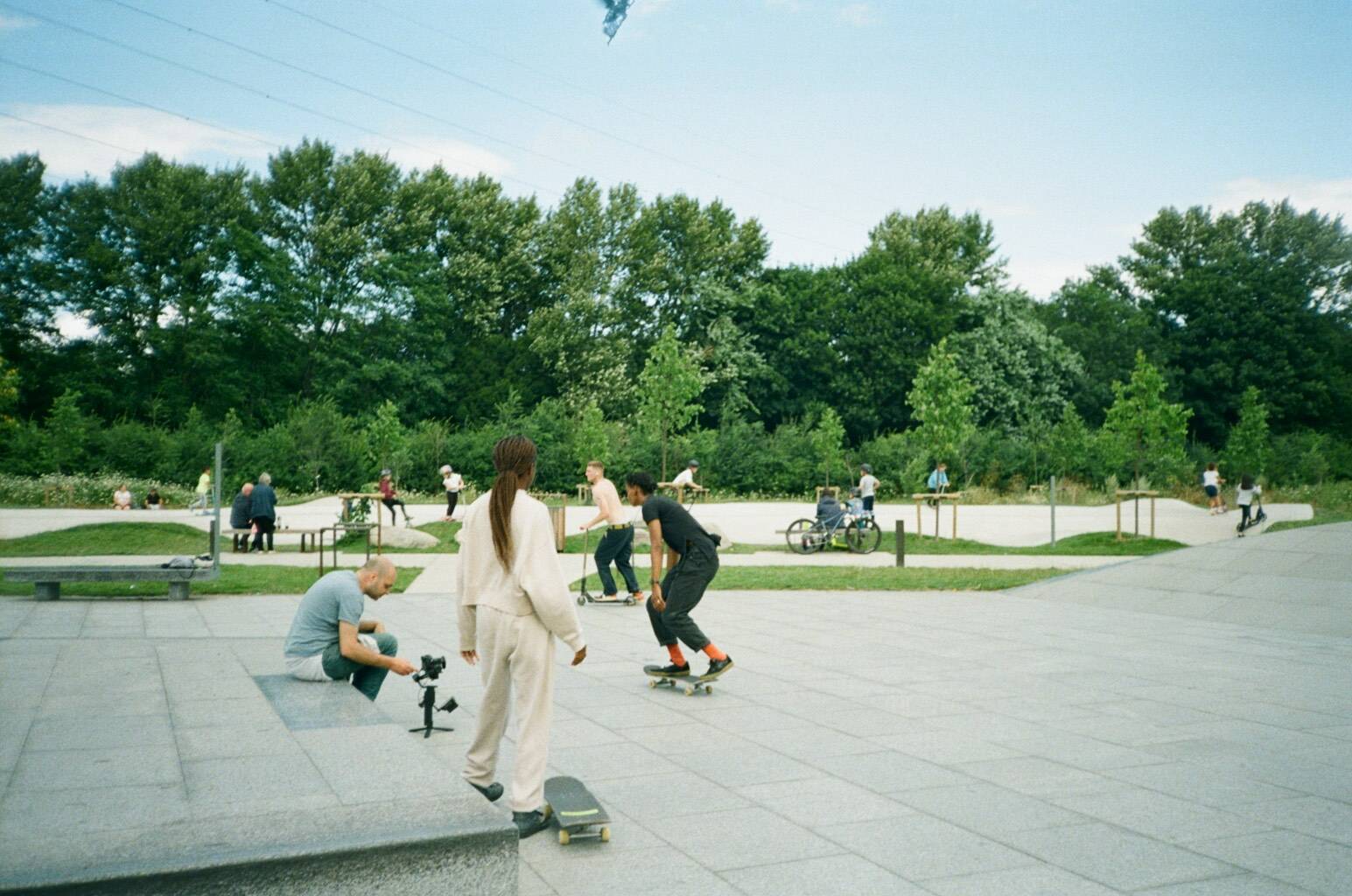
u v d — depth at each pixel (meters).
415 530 21.84
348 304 49.84
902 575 16.59
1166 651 9.72
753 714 6.90
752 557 21.05
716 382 53.22
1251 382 62.84
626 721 6.69
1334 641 10.41
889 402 57.66
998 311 58.00
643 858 4.18
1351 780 5.41
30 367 45.50
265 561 18.58
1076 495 40.41
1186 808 4.90
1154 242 72.00
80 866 2.87
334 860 3.05
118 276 46.78
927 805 4.92
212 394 47.94
